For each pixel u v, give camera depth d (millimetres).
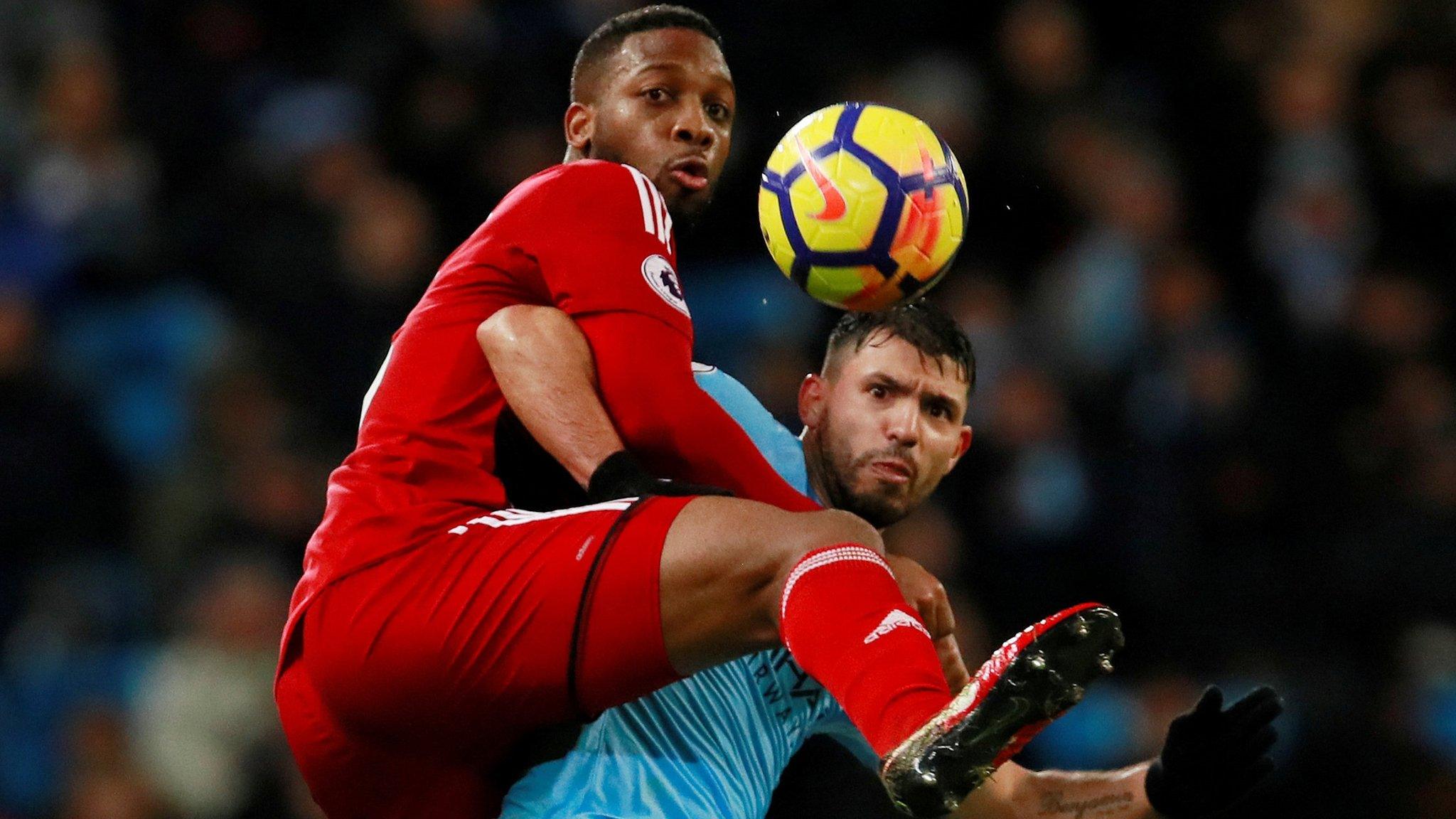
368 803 13594
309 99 37344
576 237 13805
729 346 35125
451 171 35594
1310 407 34781
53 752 29859
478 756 13445
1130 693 30719
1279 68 39781
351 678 12977
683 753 14469
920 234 13547
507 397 13469
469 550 12922
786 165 13805
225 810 28562
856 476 15680
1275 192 38406
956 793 11023
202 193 36469
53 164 36250
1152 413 33625
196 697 28953
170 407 33656
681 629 12508
